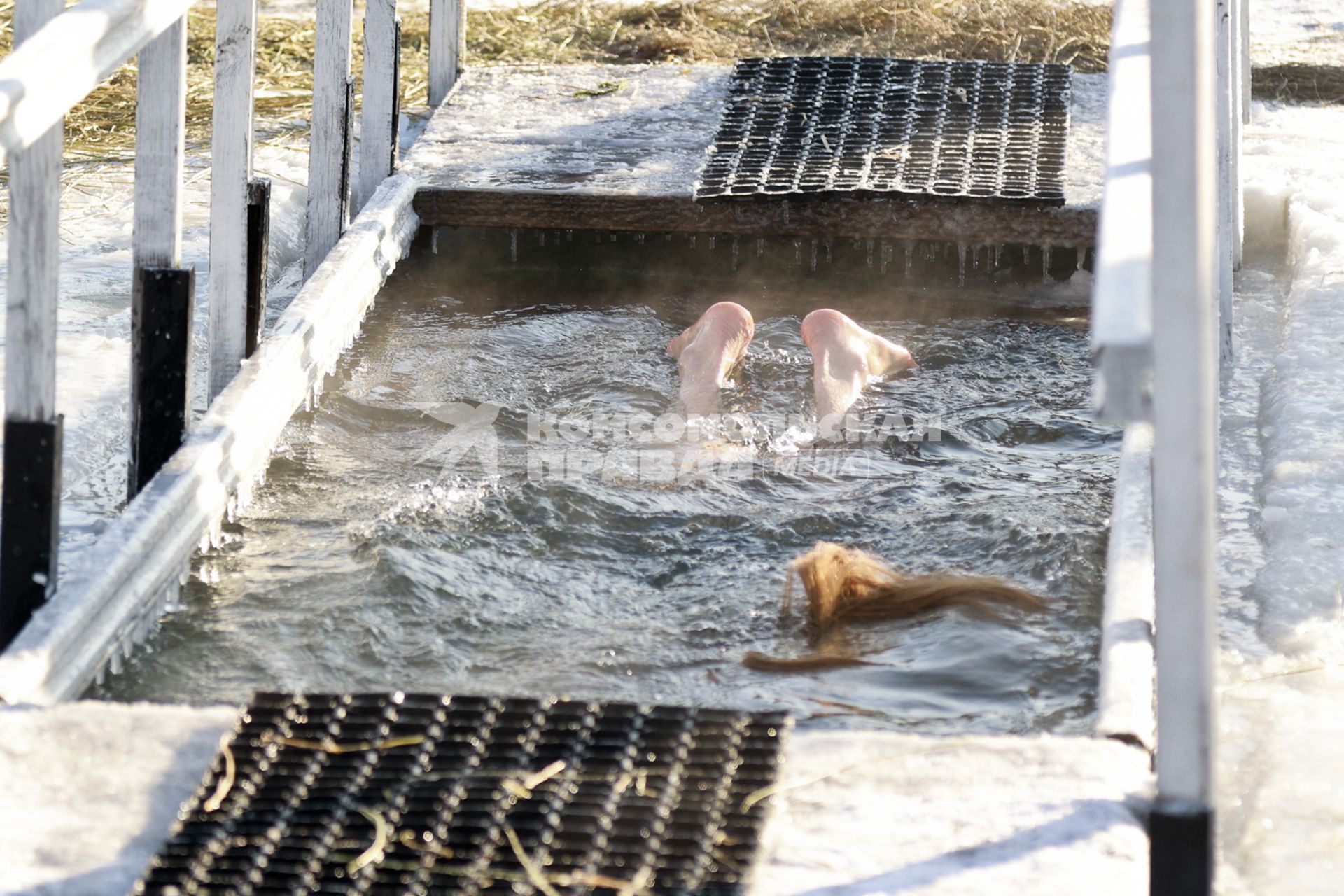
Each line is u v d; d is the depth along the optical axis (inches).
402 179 414.3
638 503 265.9
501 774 157.6
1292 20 660.7
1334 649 215.5
